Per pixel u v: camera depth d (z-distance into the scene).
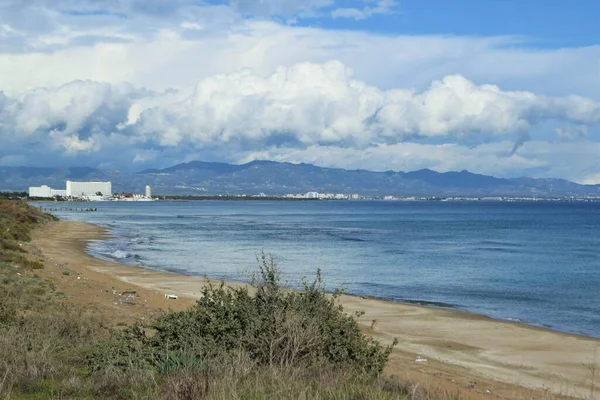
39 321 14.21
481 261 50.38
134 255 50.84
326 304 11.18
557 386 15.51
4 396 7.77
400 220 136.25
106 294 24.53
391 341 20.41
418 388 9.49
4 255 29.11
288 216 157.75
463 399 10.03
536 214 187.12
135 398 7.85
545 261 50.84
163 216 146.00
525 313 27.73
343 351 10.42
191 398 7.66
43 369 9.24
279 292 11.12
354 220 134.62
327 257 52.28
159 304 23.69
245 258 49.97
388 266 46.03
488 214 185.38
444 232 93.00
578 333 23.41
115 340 11.78
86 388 8.51
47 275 27.34
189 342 10.27
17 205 86.31
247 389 8.00
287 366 9.18
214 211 199.38
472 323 24.20
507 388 14.76
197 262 46.50
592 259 52.84
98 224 100.00
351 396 8.22
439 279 39.19
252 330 10.20
